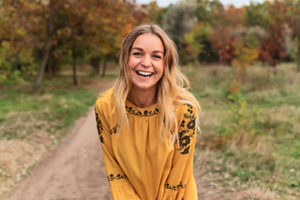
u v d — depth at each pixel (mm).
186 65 17219
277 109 9359
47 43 16844
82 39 18594
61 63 29078
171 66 1657
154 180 1748
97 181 5148
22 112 10211
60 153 6875
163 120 1667
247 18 30359
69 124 9406
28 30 15914
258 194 3998
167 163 1711
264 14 29641
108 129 1781
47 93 16312
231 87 12273
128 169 1735
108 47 20672
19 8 15180
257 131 6645
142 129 1686
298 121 7953
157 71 1583
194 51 21328
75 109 11398
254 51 16844
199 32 27656
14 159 6031
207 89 13359
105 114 1750
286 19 25328
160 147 1672
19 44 16484
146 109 1684
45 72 28953
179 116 1682
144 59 1554
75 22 16875
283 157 5543
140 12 23078
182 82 1788
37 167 5957
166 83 1644
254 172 4840
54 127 8820
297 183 4488
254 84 13828
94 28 17562
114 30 18016
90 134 8492
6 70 17875
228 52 19188
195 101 1754
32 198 4621
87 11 16578
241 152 5680
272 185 4422
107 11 16938
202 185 4484
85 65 43750
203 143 6258
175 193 1767
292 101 10703
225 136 6391
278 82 13953
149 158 1716
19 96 14852
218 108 10320
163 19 31766
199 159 5469
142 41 1561
